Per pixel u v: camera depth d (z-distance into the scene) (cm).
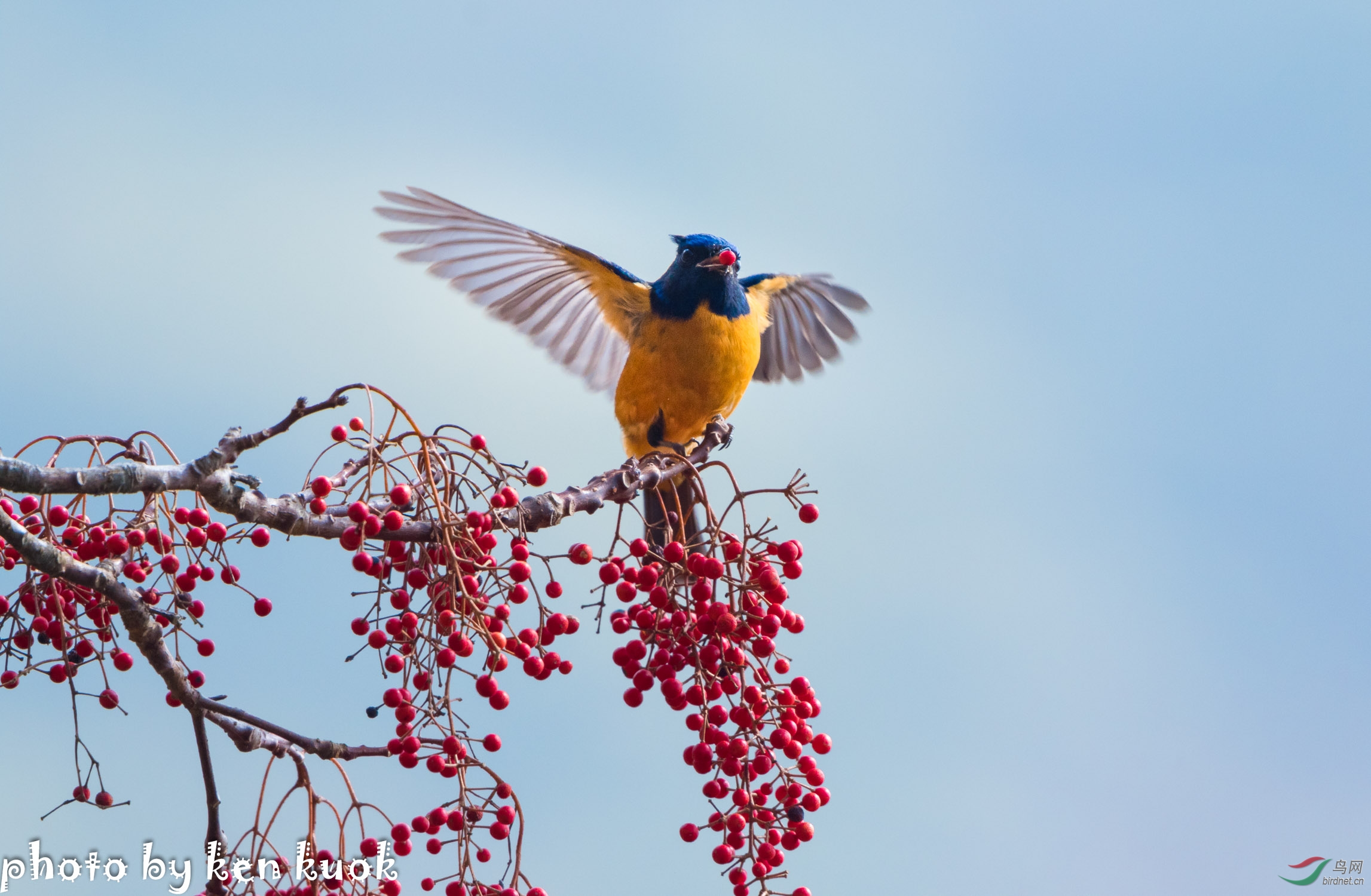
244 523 689
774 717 799
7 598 729
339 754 690
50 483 614
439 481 744
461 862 677
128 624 658
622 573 819
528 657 735
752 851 730
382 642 701
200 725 687
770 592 789
